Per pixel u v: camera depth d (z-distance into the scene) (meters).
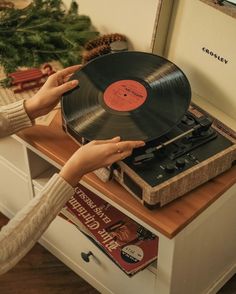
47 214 0.82
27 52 1.23
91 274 1.27
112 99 0.92
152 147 0.89
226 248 1.19
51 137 1.02
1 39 1.24
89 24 1.34
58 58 1.24
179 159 0.88
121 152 0.83
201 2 1.01
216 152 0.91
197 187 0.92
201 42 1.05
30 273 1.37
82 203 1.14
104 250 1.05
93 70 0.97
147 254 1.03
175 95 0.91
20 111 0.97
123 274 1.12
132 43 1.29
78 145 1.00
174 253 0.93
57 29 1.28
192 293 1.17
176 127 0.94
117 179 0.93
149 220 0.88
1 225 1.48
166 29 1.12
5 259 0.81
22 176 1.25
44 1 1.33
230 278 1.33
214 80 1.07
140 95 0.93
